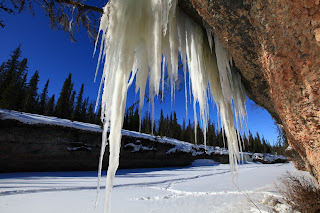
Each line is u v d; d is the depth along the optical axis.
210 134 35.25
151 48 1.94
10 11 2.83
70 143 17.89
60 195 5.92
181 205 4.93
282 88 1.65
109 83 1.79
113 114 1.75
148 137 25.47
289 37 1.36
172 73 2.21
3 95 23.12
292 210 3.81
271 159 36.53
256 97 3.65
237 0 1.60
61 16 3.09
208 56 2.71
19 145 15.25
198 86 2.56
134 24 1.94
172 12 2.15
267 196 4.68
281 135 9.64
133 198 5.85
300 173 9.15
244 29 1.90
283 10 1.27
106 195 1.63
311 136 1.66
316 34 1.17
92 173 15.95
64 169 17.27
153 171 18.73
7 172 14.38
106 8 1.96
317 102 1.40
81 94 41.28
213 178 11.73
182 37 2.35
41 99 36.12
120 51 1.82
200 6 1.91
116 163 1.70
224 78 2.49
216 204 4.88
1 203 4.62
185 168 23.48
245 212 4.02
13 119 15.34
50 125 17.16
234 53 2.42
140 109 1.94
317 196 3.61
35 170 15.79
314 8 1.11
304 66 1.36
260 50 1.93
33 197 5.48
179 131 39.72
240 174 13.43
